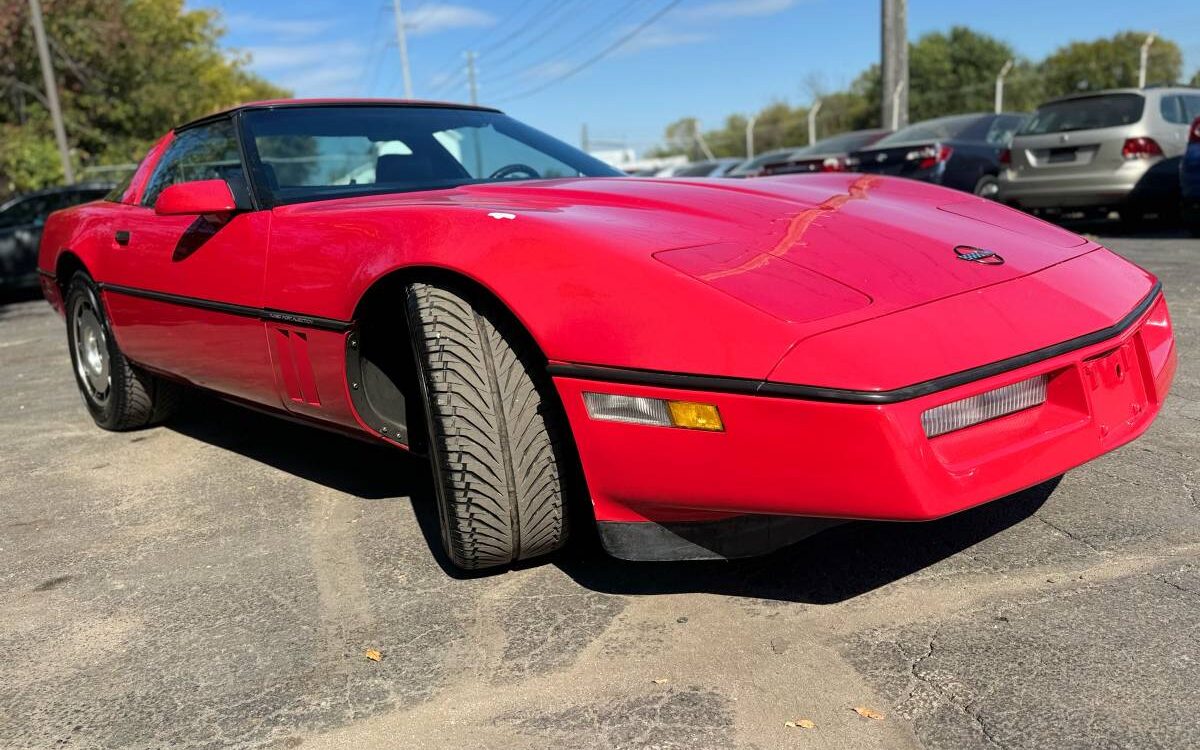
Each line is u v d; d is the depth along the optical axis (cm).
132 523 284
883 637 183
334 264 235
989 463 173
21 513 300
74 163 2389
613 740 157
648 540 193
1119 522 227
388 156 313
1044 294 194
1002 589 199
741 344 170
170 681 188
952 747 149
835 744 152
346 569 237
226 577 238
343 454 342
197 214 270
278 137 302
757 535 186
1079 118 848
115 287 341
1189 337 415
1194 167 743
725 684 172
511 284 194
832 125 5441
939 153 967
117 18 2509
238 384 290
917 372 166
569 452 207
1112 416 192
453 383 201
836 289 183
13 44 2303
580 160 348
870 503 165
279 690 182
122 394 373
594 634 193
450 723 166
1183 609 184
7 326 852
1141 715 153
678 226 210
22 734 173
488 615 205
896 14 1520
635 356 178
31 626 218
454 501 204
